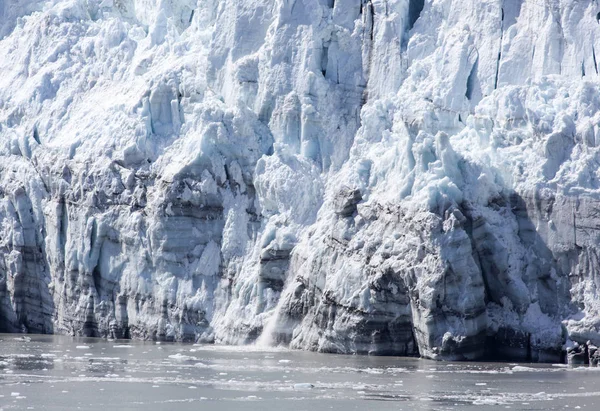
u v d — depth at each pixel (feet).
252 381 618.03
